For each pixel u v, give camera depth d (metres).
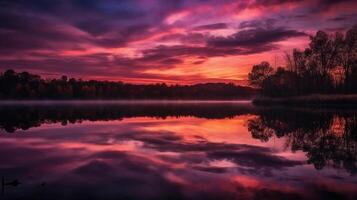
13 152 15.47
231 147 17.36
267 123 31.11
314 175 10.95
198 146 17.73
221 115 46.19
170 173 11.34
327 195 8.74
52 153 15.23
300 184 9.84
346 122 29.42
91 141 19.55
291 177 10.70
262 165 12.66
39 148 16.73
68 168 12.02
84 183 9.95
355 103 54.56
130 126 29.56
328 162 13.11
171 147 17.36
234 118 39.66
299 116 37.94
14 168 11.96
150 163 13.08
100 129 26.67
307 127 26.22
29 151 15.77
